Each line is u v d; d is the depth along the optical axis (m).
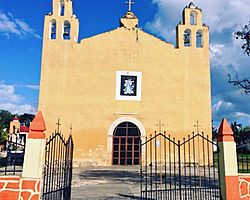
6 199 6.92
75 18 25.27
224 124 8.23
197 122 24.23
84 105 23.75
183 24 26.14
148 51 25.25
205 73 25.25
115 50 25.00
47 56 24.25
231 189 7.68
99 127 23.55
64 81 23.95
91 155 23.05
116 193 11.33
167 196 10.56
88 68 24.41
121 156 23.50
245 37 15.34
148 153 23.30
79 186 13.29
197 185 13.54
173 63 25.20
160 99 24.45
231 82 16.48
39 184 7.04
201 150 23.56
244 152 8.91
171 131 23.94
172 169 21.70
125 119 23.86
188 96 24.70
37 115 7.53
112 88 24.28
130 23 25.70
